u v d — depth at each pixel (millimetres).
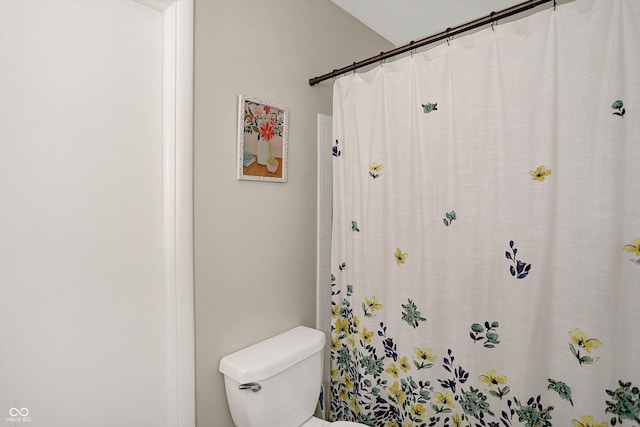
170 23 1022
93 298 904
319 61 1602
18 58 771
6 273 767
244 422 1146
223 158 1188
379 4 1717
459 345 1193
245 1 1251
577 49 925
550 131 967
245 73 1257
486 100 1095
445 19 1863
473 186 1141
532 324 1017
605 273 895
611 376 897
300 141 1511
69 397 867
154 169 1022
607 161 884
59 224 842
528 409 1029
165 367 1062
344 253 1543
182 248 1056
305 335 1412
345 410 1566
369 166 1403
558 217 978
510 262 1068
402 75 1304
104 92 911
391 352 1368
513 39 1032
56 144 832
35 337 811
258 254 1335
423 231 1260
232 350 1240
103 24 903
